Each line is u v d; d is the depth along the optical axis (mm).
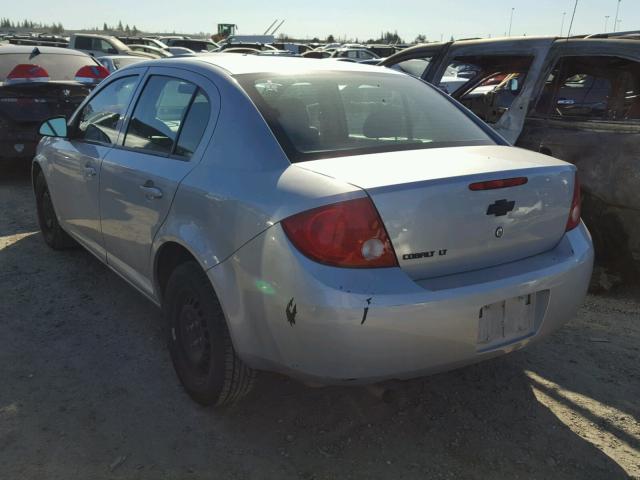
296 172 2367
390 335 2146
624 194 4023
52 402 2916
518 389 3096
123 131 3559
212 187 2582
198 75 3061
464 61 5641
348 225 2137
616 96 4395
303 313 2156
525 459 2555
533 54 4926
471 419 2836
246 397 2980
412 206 2203
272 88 2846
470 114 3354
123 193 3303
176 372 3041
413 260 2234
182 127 3016
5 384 3064
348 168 2350
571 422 2820
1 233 5582
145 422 2775
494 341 2412
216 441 2652
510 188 2428
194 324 2846
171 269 3121
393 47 28875
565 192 2664
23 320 3793
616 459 2562
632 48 4266
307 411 2883
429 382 3150
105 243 3750
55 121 4102
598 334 3729
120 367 3260
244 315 2406
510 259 2514
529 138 4730
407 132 2924
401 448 2621
